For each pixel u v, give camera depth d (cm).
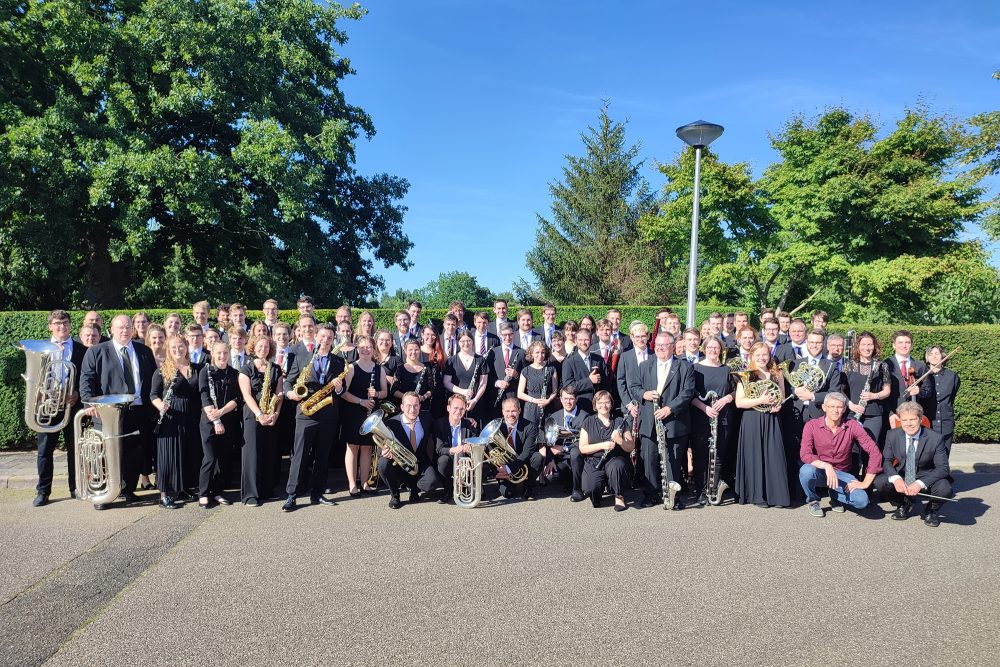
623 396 654
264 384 605
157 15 1602
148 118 1702
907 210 1614
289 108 1817
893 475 571
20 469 739
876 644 347
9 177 1477
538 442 654
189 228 1909
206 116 1792
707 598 404
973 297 1652
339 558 473
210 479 605
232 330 642
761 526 553
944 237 1728
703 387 637
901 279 1566
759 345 622
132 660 330
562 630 362
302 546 499
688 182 1814
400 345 780
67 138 1542
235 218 1841
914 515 588
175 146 1800
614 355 755
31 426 595
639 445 638
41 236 1549
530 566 457
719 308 1505
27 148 1440
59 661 330
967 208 1622
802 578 437
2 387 848
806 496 598
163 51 1647
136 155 1482
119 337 614
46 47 1559
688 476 698
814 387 634
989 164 1723
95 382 608
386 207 2356
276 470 654
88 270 1889
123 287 1955
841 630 362
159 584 426
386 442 594
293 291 2081
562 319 1473
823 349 733
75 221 1633
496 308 853
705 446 631
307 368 612
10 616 381
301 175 1716
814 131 1780
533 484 645
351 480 648
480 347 784
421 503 623
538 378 692
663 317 802
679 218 1883
